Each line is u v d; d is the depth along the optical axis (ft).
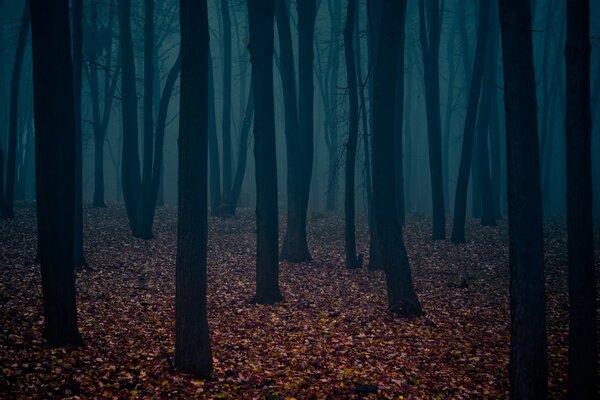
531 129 21.80
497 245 65.16
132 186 73.31
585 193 21.45
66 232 27.20
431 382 26.37
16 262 47.44
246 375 26.02
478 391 25.49
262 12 39.73
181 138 24.38
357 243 69.46
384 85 38.99
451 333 34.65
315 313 38.50
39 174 26.25
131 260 53.42
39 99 26.00
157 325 33.17
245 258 58.65
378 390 24.75
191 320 24.98
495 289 46.70
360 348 31.09
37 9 25.71
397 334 34.19
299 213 57.11
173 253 58.29
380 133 39.14
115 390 22.70
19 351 25.32
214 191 86.48
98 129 85.56
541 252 21.97
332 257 60.64
